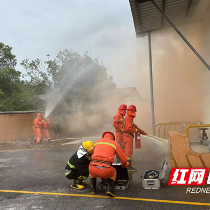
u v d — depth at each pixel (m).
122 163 4.38
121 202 3.85
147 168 5.93
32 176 5.70
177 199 3.88
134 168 5.89
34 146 10.77
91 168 4.05
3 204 3.99
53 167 6.55
